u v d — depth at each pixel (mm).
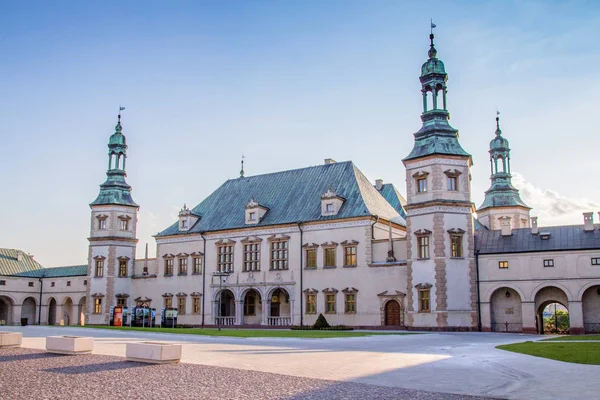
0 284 92062
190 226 80562
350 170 74250
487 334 50344
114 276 82188
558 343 33469
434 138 61500
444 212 59156
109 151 87125
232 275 74875
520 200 92562
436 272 58219
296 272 70188
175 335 45906
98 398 15273
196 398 15461
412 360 25125
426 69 64812
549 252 55719
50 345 27141
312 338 40938
